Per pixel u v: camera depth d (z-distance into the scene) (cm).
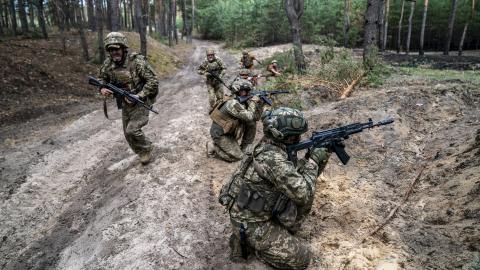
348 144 550
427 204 383
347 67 921
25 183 600
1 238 470
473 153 433
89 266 361
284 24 3281
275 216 296
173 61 2470
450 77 928
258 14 3453
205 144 648
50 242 446
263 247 294
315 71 1014
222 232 382
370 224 365
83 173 634
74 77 1568
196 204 439
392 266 296
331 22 3147
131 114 538
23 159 717
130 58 524
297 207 314
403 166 476
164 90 1491
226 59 2600
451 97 665
